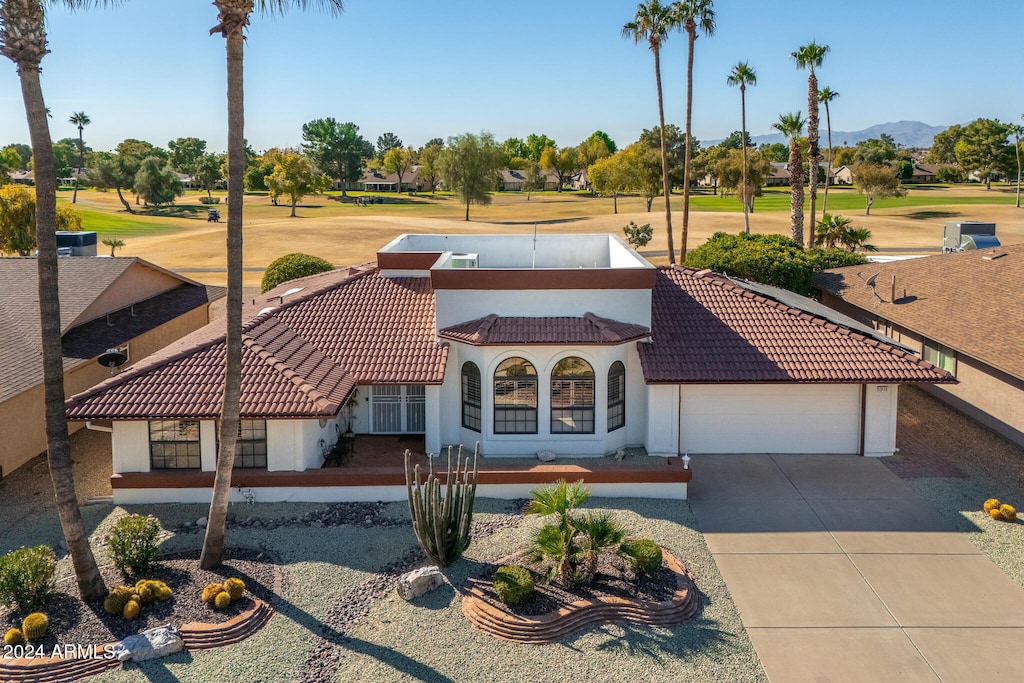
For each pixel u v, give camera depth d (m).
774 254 36.44
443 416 22.17
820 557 16.50
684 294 24.56
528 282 21.88
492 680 12.57
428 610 14.42
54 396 13.81
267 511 18.62
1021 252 29.72
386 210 128.62
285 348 21.31
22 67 12.93
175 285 35.47
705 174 147.25
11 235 53.81
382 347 22.17
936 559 16.38
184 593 14.73
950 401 26.69
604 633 13.77
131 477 19.09
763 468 21.17
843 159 176.38
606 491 19.30
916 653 13.27
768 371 21.23
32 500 19.75
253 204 145.25
